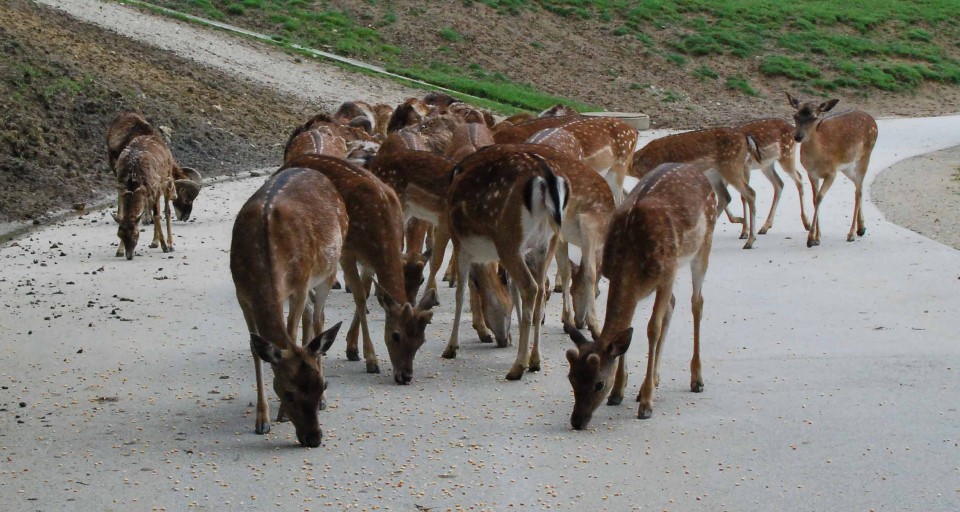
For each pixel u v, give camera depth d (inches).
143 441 322.7
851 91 1635.1
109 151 645.9
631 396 363.6
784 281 514.3
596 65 1584.6
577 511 275.7
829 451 312.5
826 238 617.3
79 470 301.3
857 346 410.9
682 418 340.5
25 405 351.3
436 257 460.4
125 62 999.0
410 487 290.0
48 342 416.5
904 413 341.4
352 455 311.7
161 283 510.3
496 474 298.4
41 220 654.5
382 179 462.0
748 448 315.6
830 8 2000.5
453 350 406.3
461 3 1673.2
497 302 415.8
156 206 584.1
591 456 310.7
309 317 359.9
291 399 313.0
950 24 2026.3
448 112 706.2
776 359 397.4
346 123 737.6
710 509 276.4
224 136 904.3
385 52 1454.2
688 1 1894.7
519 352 381.1
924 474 296.0
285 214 329.1
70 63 911.7
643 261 342.3
